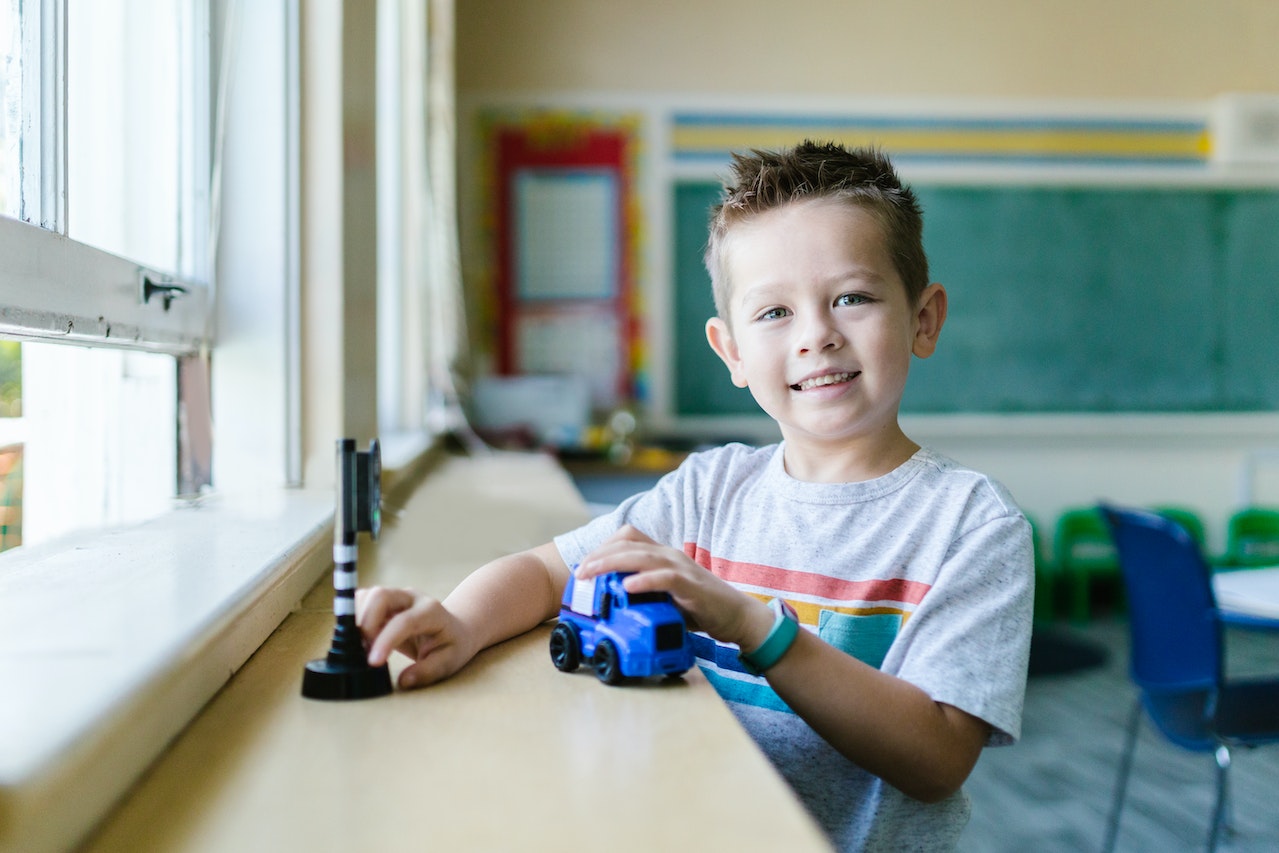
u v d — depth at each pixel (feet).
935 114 13.28
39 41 2.82
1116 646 11.66
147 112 3.92
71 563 2.52
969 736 2.13
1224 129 13.44
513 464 9.00
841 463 2.76
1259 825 6.73
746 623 2.13
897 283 2.67
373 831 1.36
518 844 1.32
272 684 2.07
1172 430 13.58
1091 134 13.44
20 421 3.04
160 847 1.32
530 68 12.97
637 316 13.14
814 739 2.52
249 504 3.80
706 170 13.12
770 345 2.68
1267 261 13.67
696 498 3.01
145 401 3.95
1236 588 5.47
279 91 4.37
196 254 4.26
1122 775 6.15
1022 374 13.48
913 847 2.44
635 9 13.06
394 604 2.10
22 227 2.49
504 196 12.98
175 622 1.90
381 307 8.96
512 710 1.90
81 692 1.48
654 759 1.63
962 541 2.45
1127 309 13.55
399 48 9.09
